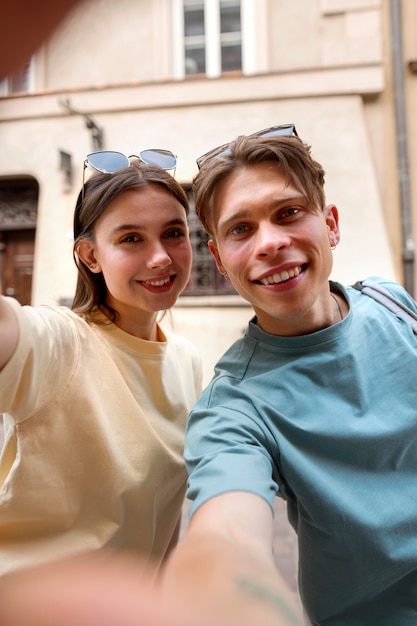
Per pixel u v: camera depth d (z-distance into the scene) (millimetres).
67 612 306
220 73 5676
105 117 5203
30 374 960
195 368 1586
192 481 867
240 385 1104
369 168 4758
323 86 4871
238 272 1092
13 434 1115
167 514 1344
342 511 966
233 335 4832
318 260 1081
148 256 1248
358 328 1156
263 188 1037
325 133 4848
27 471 1054
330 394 1060
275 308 1065
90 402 1101
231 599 431
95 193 1255
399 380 1113
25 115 5316
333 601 1057
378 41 4957
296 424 1002
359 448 1016
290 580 2143
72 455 1084
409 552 1007
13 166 5324
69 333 1121
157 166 1345
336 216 1269
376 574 1007
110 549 1127
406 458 1081
